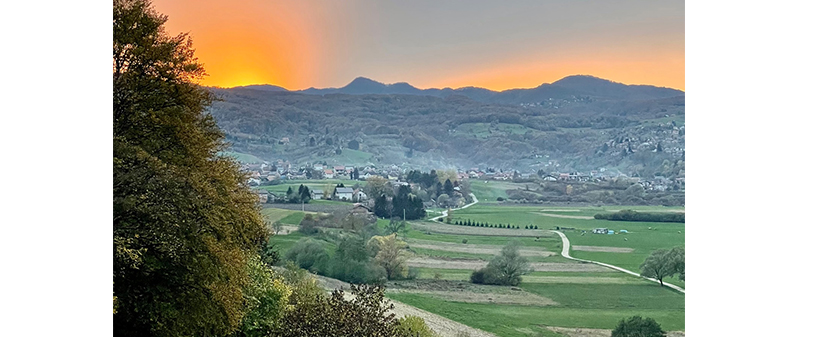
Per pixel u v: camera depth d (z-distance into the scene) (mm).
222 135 17172
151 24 14344
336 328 15336
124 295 12438
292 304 17125
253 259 17219
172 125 13797
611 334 40062
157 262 12422
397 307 37406
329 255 40250
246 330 15492
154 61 14188
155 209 12250
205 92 15492
